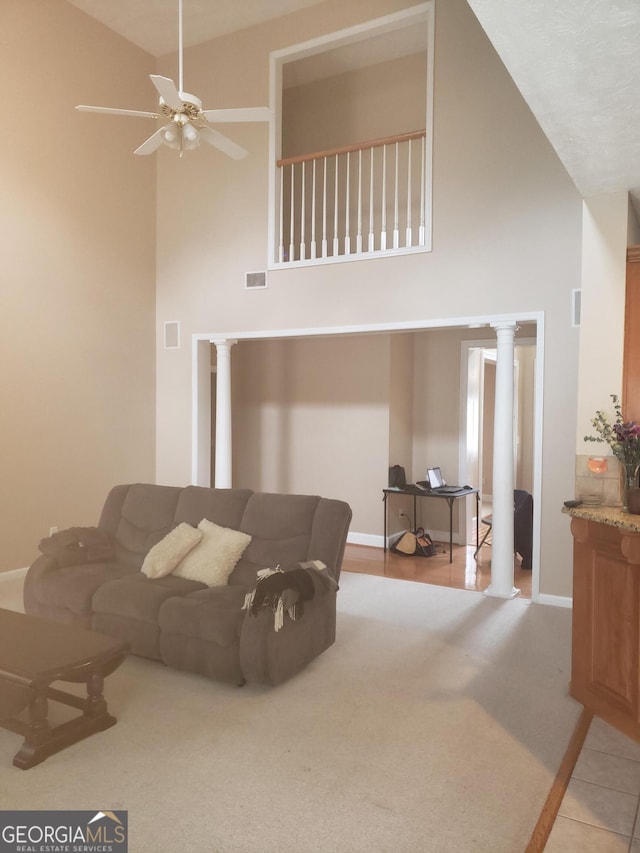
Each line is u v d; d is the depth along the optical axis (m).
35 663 2.59
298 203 7.20
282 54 6.17
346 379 7.33
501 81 5.13
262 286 6.27
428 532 7.57
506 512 5.18
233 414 8.09
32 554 5.68
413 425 7.65
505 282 5.11
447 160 5.32
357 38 5.88
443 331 7.44
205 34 6.51
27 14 5.56
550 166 4.95
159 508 4.43
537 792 2.46
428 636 4.23
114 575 4.01
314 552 3.81
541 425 5.00
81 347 6.12
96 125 6.24
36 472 5.71
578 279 4.85
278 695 3.30
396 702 3.23
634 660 2.87
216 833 2.18
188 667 3.44
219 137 3.89
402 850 2.11
